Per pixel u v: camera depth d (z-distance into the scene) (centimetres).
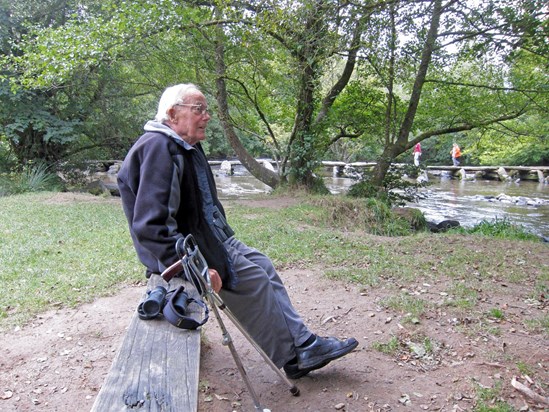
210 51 1084
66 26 975
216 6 940
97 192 1324
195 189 223
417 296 417
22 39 1163
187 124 220
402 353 319
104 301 398
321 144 1208
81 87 1270
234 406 261
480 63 1108
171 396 156
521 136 1380
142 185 204
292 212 863
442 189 1847
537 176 2159
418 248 597
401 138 1181
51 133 1190
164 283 236
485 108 1179
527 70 1108
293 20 827
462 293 425
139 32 898
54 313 373
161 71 1259
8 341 327
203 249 225
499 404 262
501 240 652
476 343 331
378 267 500
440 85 1174
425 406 262
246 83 1218
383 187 1159
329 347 260
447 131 1230
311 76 1064
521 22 780
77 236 612
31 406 258
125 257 513
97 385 278
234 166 2517
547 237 978
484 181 2177
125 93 1400
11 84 1076
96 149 1503
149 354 180
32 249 537
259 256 261
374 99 1214
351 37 915
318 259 534
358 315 378
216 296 205
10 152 1404
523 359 310
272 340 254
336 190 1689
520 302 410
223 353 318
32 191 1162
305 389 277
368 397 269
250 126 1298
